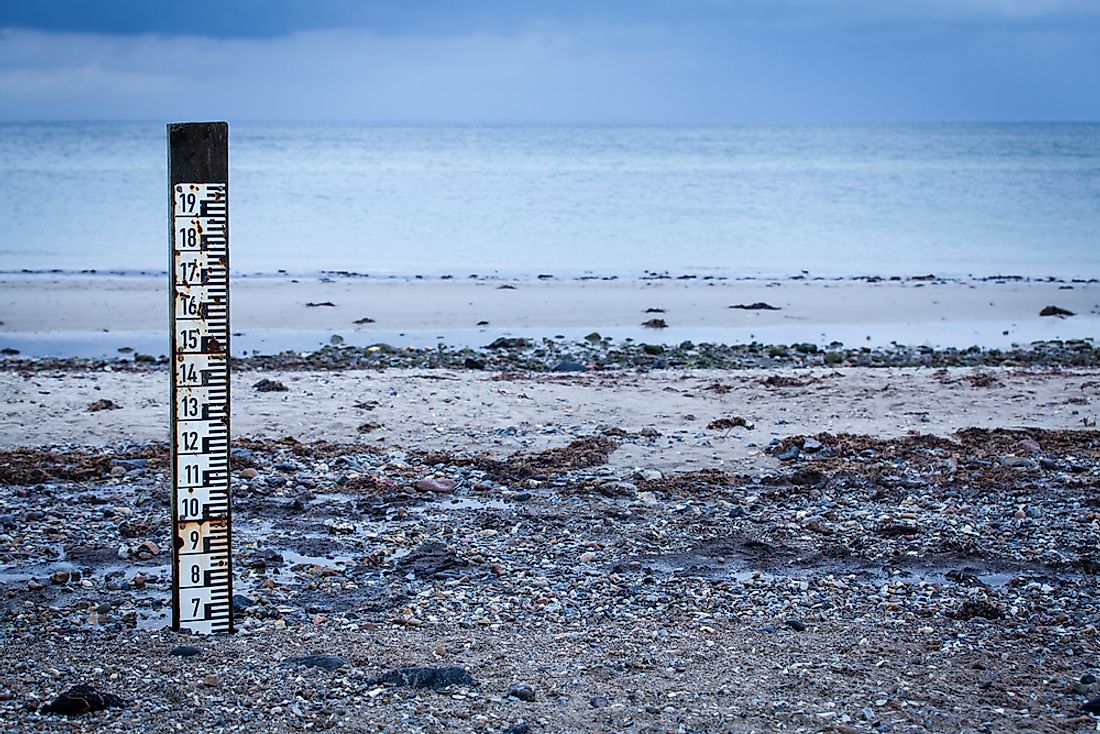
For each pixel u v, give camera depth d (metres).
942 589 10.16
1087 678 7.95
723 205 60.59
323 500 12.86
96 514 12.12
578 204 60.72
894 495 13.17
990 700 7.61
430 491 13.23
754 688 7.77
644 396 18.16
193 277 8.11
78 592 9.80
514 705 7.40
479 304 30.78
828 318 29.56
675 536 11.72
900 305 31.45
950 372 20.41
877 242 46.31
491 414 16.88
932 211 57.84
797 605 9.71
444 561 10.74
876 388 18.75
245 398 17.42
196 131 7.92
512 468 14.05
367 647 8.45
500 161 103.56
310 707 7.31
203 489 8.54
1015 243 46.00
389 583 10.20
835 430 16.25
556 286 34.09
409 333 26.89
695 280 35.84
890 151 126.44
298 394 17.70
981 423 16.75
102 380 18.72
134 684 7.64
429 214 55.25
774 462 14.70
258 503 12.60
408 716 7.20
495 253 42.59
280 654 8.26
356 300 31.09
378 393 17.89
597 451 14.90
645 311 30.12
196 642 8.50
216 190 8.00
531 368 22.11
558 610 9.51
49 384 18.23
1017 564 10.96
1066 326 28.83
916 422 16.77
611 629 9.04
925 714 7.34
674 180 78.50
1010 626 9.23
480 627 9.06
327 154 115.38
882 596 9.98
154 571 10.45
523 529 11.90
